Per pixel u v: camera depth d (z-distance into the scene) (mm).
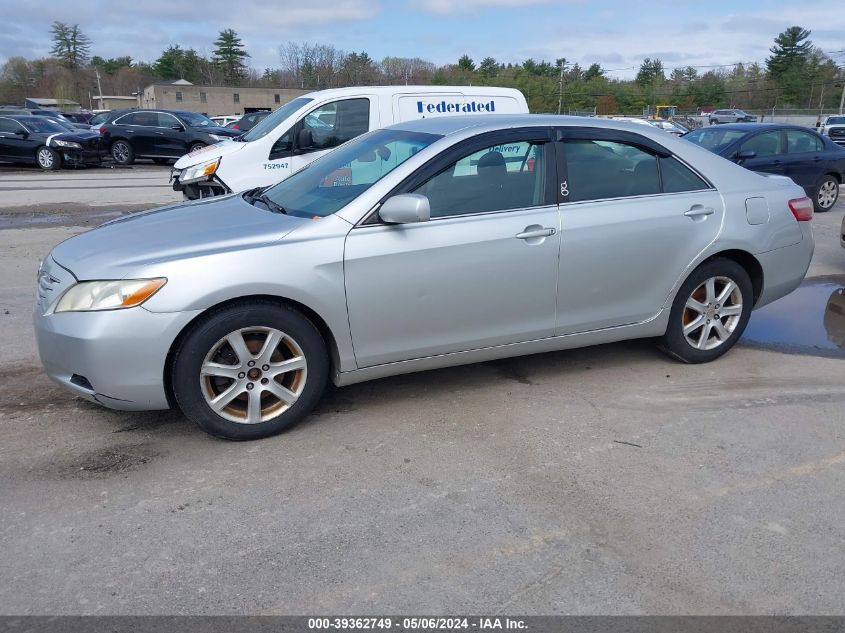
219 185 8648
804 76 73375
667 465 3627
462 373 4848
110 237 3988
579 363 5043
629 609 2607
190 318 3564
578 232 4328
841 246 8828
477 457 3701
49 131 20500
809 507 3262
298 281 3709
